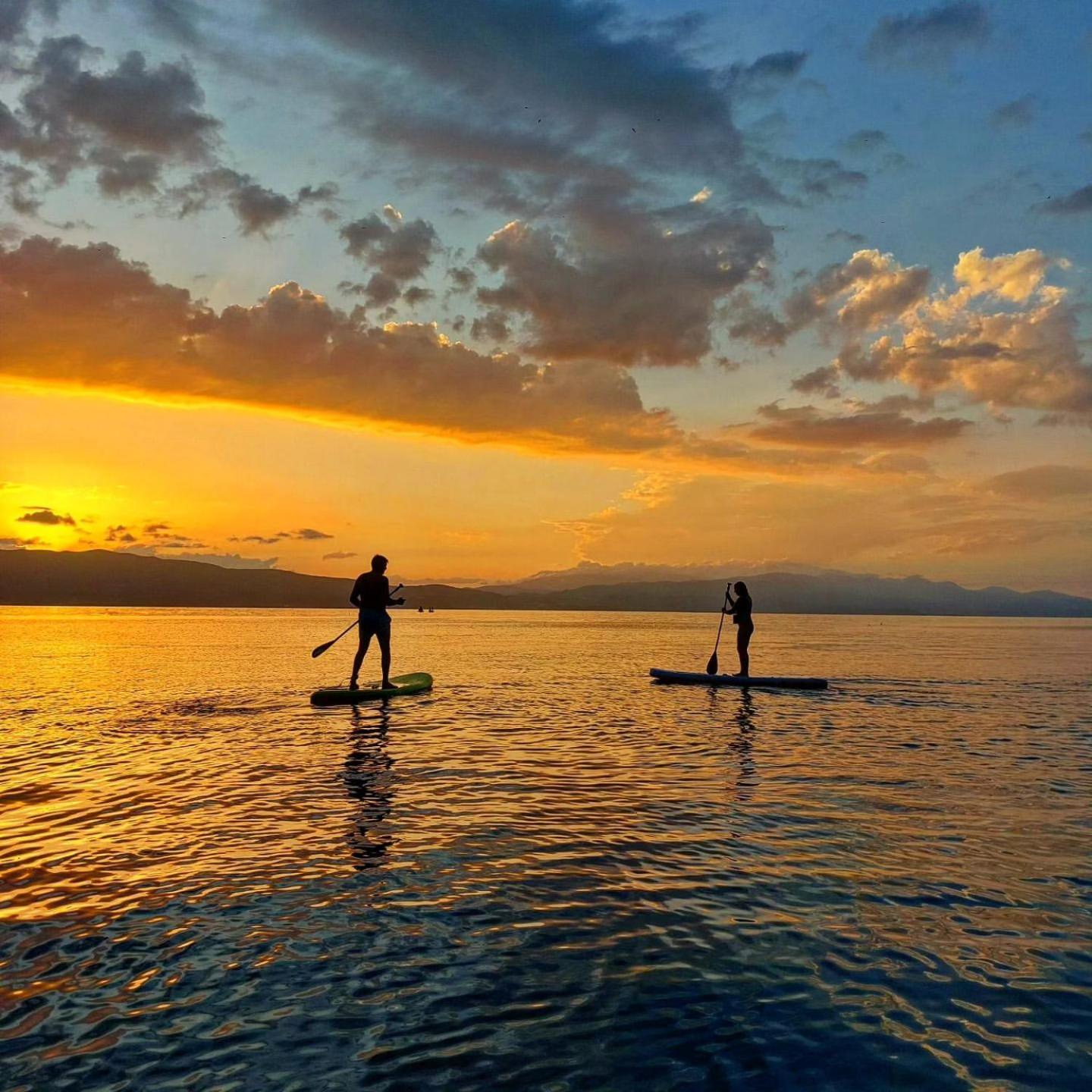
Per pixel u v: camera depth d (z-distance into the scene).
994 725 15.48
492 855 7.27
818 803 9.20
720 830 8.08
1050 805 9.13
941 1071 4.03
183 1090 3.84
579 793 9.64
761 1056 4.14
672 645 51.03
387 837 7.82
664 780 10.37
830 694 21.14
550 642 54.34
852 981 4.96
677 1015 4.54
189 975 4.99
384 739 13.49
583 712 17.03
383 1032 4.35
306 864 7.02
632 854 7.31
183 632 64.94
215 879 6.66
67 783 10.12
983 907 6.11
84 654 36.38
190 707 17.61
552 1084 3.90
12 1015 4.53
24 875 6.75
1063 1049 4.24
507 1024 4.44
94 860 7.14
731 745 12.98
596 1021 4.48
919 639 69.81
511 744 13.05
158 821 8.41
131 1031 4.36
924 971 5.08
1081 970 5.12
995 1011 4.61
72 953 5.29
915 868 6.94
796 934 5.61
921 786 10.05
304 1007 4.61
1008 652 45.47
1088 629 116.62
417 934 5.58
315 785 10.04
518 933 5.61
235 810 8.84
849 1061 4.11
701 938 5.54
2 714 16.45
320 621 105.44
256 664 30.98
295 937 5.54
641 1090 3.86
